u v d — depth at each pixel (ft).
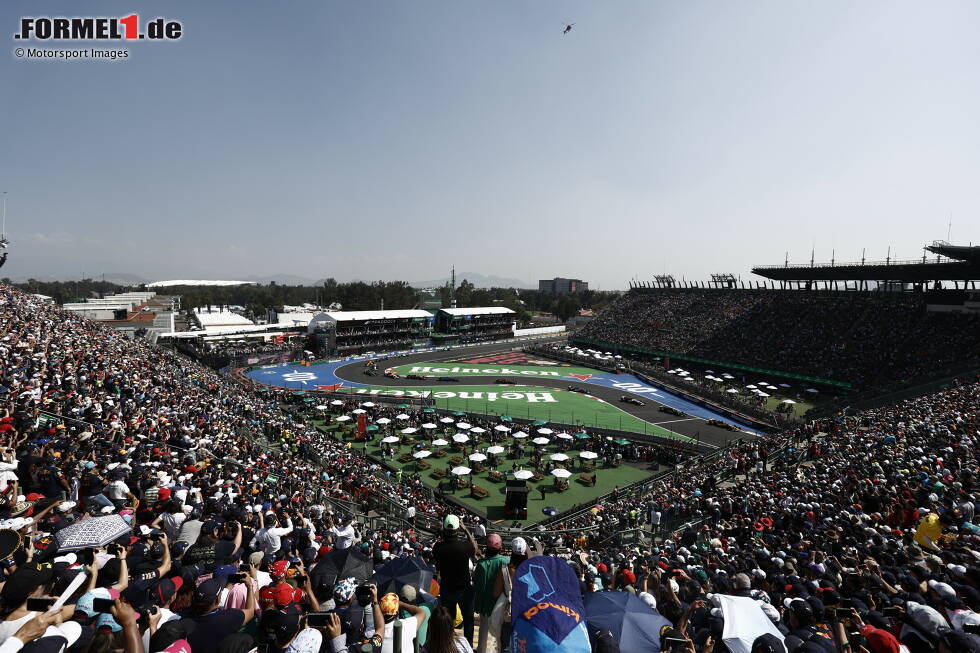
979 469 62.90
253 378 243.60
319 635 17.26
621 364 283.79
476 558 32.17
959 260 181.88
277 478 75.97
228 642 16.14
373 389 224.74
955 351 187.73
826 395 207.92
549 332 462.19
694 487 94.48
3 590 17.12
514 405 199.31
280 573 27.40
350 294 517.96
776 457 109.09
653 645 19.62
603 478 127.34
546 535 77.92
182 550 28.12
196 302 642.22
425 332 378.73
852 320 238.27
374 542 55.11
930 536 42.96
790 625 24.09
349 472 103.04
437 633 14.14
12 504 33.22
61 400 68.59
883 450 78.07
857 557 40.57
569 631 12.96
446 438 152.97
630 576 33.78
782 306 278.46
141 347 175.52
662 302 357.61
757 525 58.65
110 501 36.65
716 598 22.43
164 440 68.08
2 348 83.20
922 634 23.40
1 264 146.61
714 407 195.83
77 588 21.63
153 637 17.19
